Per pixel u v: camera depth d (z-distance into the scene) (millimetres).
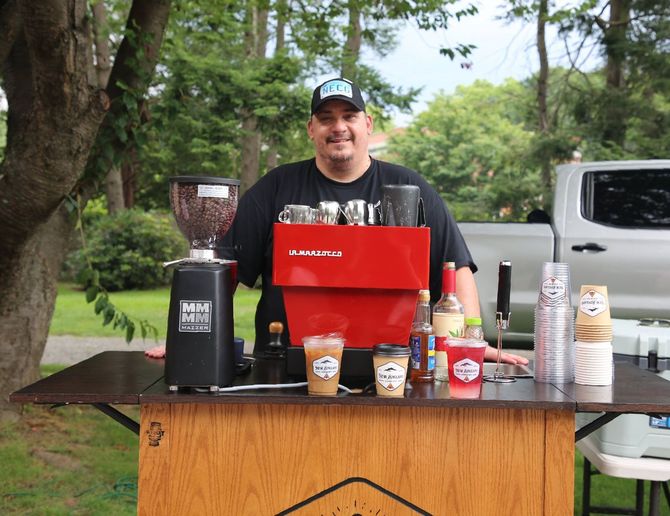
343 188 2660
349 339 2074
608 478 3920
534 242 5480
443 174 25078
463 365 1951
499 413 1938
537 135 12164
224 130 8633
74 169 3570
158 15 4438
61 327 9156
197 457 1947
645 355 2740
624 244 5336
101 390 1945
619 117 11078
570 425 1930
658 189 5387
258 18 13906
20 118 4312
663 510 3496
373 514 1956
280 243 2033
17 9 4035
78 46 3307
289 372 2064
